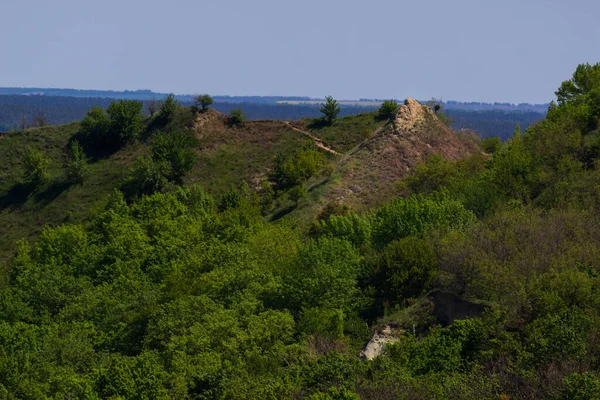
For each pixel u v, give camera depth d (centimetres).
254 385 2103
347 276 3203
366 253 3669
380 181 6162
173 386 2297
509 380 1889
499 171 4191
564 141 4259
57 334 3244
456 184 4612
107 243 5272
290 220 5375
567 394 1722
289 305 3164
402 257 3092
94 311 3756
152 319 3170
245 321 2831
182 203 6275
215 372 2347
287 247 4078
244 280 3378
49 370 2756
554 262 2544
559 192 3600
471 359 2147
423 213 3856
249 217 5403
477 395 1823
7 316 3875
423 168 5541
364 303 3039
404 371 2036
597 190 3409
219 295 3353
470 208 4012
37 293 4138
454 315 2602
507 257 2719
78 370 2903
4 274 5538
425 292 2961
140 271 4409
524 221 3048
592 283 2308
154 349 2888
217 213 6325
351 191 6094
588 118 4712
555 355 1930
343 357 2130
